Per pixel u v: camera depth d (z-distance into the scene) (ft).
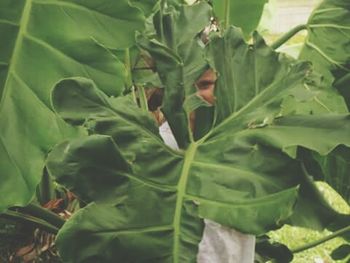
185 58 4.75
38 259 5.81
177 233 4.17
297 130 4.29
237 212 4.13
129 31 4.69
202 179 4.24
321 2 6.10
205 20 4.95
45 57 4.69
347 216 6.04
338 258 6.82
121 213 4.06
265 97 4.49
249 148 4.30
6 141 4.63
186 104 4.52
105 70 4.70
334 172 6.46
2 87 4.67
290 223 4.42
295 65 4.49
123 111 4.24
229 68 4.55
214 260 4.54
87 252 3.98
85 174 3.98
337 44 6.13
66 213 5.78
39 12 4.66
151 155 4.21
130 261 4.08
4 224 5.79
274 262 6.56
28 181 4.60
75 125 4.10
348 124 4.25
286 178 4.24
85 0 4.64
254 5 6.28
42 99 4.68
